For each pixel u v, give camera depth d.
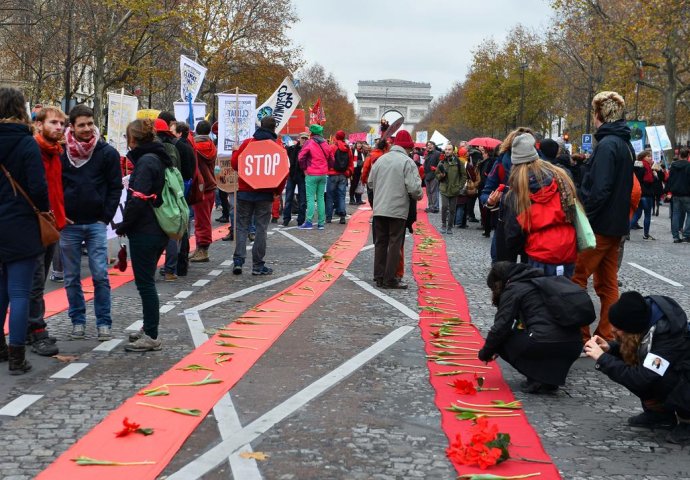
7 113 6.75
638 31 44.78
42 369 7.12
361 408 6.23
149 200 7.60
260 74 59.19
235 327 8.87
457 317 9.69
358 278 12.80
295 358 7.69
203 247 14.17
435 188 27.31
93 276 8.23
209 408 6.10
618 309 5.66
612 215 7.87
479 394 6.66
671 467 5.18
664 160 31.53
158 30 48.78
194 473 4.90
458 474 4.96
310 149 20.00
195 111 18.67
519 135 7.53
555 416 6.18
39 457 5.10
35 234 6.87
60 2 43.06
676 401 5.53
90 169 8.13
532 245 7.42
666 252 17.97
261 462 5.09
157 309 7.86
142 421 5.76
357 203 30.42
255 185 12.41
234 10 57.78
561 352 6.66
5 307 7.22
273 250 16.08
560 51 61.59
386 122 15.91
